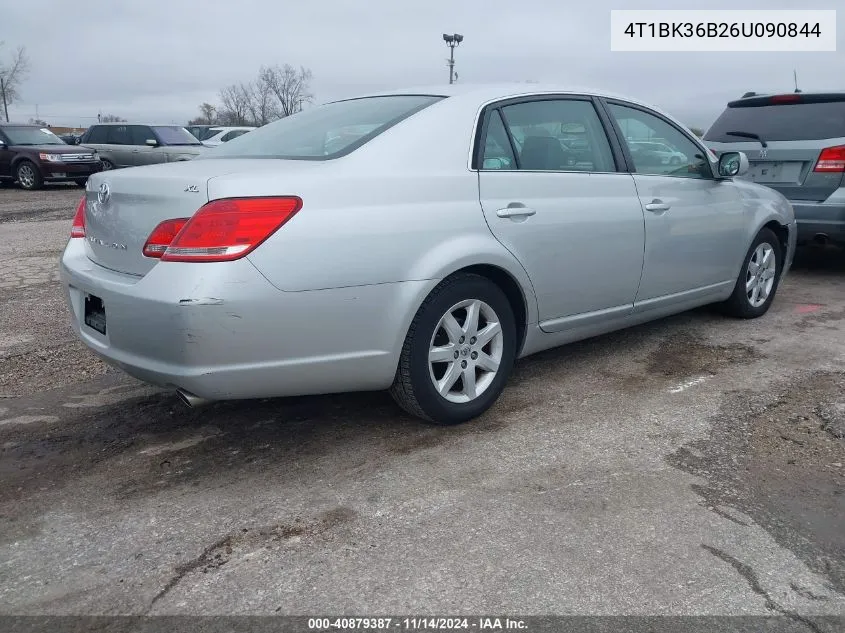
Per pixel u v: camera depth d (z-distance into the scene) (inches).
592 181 155.9
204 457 129.0
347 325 118.9
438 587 91.8
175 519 108.7
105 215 127.6
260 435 137.6
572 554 98.0
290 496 114.7
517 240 139.6
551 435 135.0
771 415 142.5
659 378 164.2
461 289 132.7
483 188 135.9
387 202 122.6
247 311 109.5
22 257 329.7
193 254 108.9
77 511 111.5
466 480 118.6
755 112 269.9
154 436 138.3
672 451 127.6
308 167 120.4
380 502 112.2
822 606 88.1
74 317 135.8
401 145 129.0
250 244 109.3
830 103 253.0
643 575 93.7
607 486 115.7
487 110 142.7
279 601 89.8
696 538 101.4
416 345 128.1
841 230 246.5
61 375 173.3
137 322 113.9
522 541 101.1
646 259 167.8
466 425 140.3
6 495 116.6
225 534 104.3
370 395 156.5
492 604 88.6
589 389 158.1
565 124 156.5
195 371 110.3
